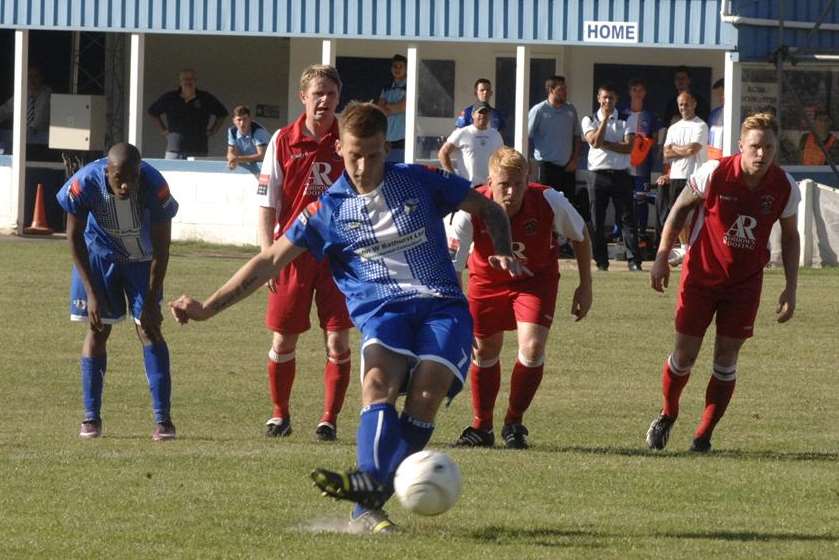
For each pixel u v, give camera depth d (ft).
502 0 178.19
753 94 175.94
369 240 52.13
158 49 213.46
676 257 165.99
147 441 73.41
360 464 49.75
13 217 193.06
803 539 51.37
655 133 163.22
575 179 174.81
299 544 48.65
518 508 56.13
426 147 195.72
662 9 174.60
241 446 71.51
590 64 196.44
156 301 73.56
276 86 214.07
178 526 51.60
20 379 94.89
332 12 183.21
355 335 117.60
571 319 125.49
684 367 73.51
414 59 180.45
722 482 62.64
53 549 48.01
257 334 116.57
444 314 51.83
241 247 184.55
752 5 173.68
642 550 48.85
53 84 216.13
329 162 75.20
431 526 52.54
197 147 191.42
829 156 178.40
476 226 71.82
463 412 86.22
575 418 83.97
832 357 108.27
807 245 168.35
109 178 71.51
